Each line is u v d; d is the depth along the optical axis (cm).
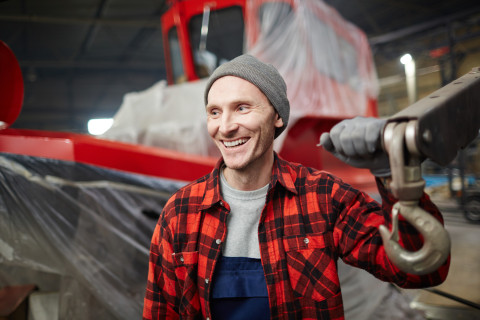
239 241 83
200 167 169
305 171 90
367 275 214
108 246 150
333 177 87
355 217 79
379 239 74
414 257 57
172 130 189
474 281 279
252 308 80
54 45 1251
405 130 53
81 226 147
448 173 764
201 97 199
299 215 82
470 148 780
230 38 288
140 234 155
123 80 1658
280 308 78
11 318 144
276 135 90
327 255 80
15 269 159
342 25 340
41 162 146
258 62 80
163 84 221
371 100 383
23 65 1341
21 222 146
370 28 1134
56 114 1700
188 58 299
